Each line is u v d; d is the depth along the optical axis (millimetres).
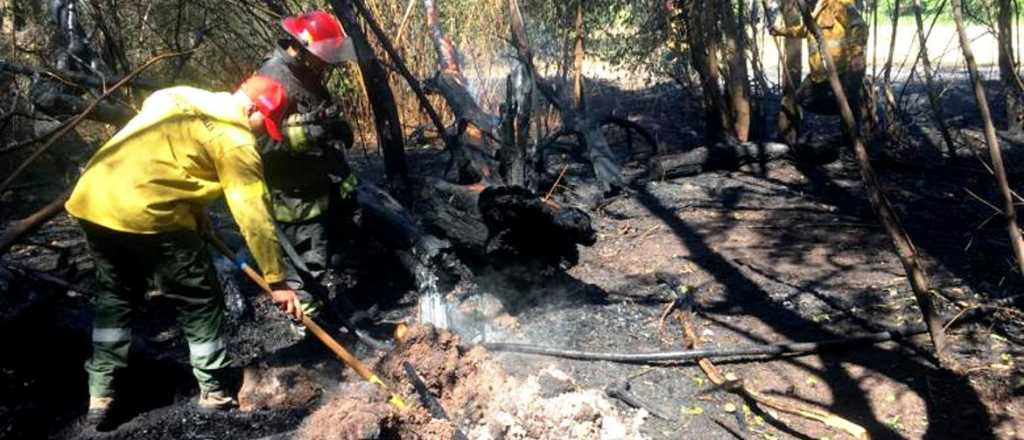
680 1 8648
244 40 7023
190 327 3785
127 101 6324
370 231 4754
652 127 10094
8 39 6863
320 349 4469
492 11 9844
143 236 3562
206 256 3752
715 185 7688
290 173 4270
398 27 8977
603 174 7402
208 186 3551
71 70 5980
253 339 4691
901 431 3754
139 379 4164
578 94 8633
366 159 8430
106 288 3689
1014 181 7512
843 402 3990
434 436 3344
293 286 4375
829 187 7508
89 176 3537
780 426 3775
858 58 8016
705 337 4645
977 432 3729
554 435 3572
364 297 5191
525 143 6246
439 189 4777
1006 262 5566
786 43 8750
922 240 6102
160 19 7605
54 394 4055
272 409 3938
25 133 6855
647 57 11047
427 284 4551
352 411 3283
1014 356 4336
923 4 7395
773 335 4656
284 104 3748
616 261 5855
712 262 5781
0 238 4020
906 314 4855
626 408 3906
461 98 6848
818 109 8289
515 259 4621
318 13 4070
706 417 3859
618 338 4621
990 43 15883
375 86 5367
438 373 3648
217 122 3465
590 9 10188
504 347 4387
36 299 4367
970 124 9672
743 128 8445
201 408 3898
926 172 7832
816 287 5297
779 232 6379
